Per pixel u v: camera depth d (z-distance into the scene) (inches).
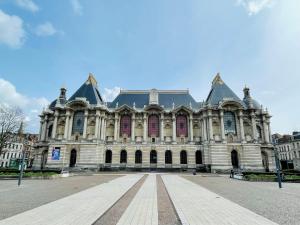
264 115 2957.7
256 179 1505.9
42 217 505.0
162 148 2839.6
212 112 2827.3
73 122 2896.2
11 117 2950.3
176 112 2970.0
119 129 2979.8
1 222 462.6
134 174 2156.7
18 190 973.2
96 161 2689.5
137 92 3309.5
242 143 2691.9
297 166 4025.6
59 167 2672.2
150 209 600.7
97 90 3253.0
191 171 2682.1
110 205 642.8
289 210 586.2
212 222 470.3
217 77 3211.1
